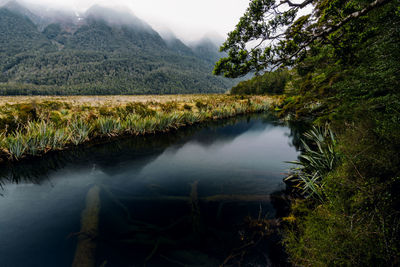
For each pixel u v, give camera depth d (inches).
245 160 255.9
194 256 90.9
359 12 123.2
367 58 164.9
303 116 481.1
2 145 229.6
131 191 164.4
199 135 433.1
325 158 163.2
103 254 94.0
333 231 76.9
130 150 306.2
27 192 162.4
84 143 320.8
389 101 135.7
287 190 157.5
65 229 113.2
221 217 122.3
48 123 291.7
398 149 87.3
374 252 63.7
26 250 96.7
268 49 142.3
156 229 112.1
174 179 191.5
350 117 190.9
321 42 153.6
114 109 481.7
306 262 80.4
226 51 156.6
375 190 76.2
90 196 154.6
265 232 106.4
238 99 1230.3
